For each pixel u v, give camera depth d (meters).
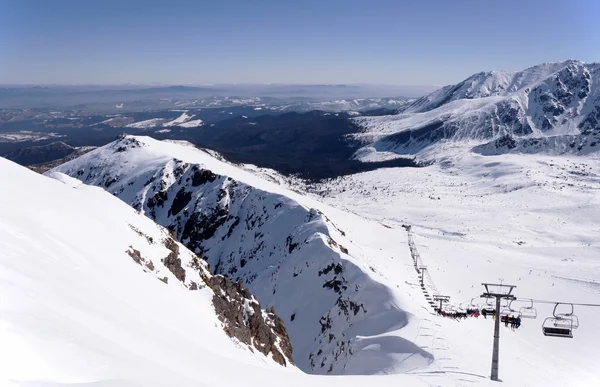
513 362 49.81
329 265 86.94
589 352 77.50
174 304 40.16
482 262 137.75
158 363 19.94
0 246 24.28
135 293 35.34
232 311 53.47
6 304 16.12
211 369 24.47
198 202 159.38
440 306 72.12
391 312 66.25
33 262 25.02
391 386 34.44
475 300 101.31
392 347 54.12
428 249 145.25
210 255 140.12
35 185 51.50
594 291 116.50
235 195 155.12
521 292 112.06
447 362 44.44
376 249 133.38
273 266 105.38
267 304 92.12
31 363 12.95
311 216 120.62
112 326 22.19
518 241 190.88
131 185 180.62
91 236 42.62
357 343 60.59
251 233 135.50
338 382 32.78
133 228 57.59
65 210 45.31
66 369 13.80
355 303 74.56
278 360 55.94
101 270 35.28
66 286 24.36
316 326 78.19
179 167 179.62
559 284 119.62
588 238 191.38
